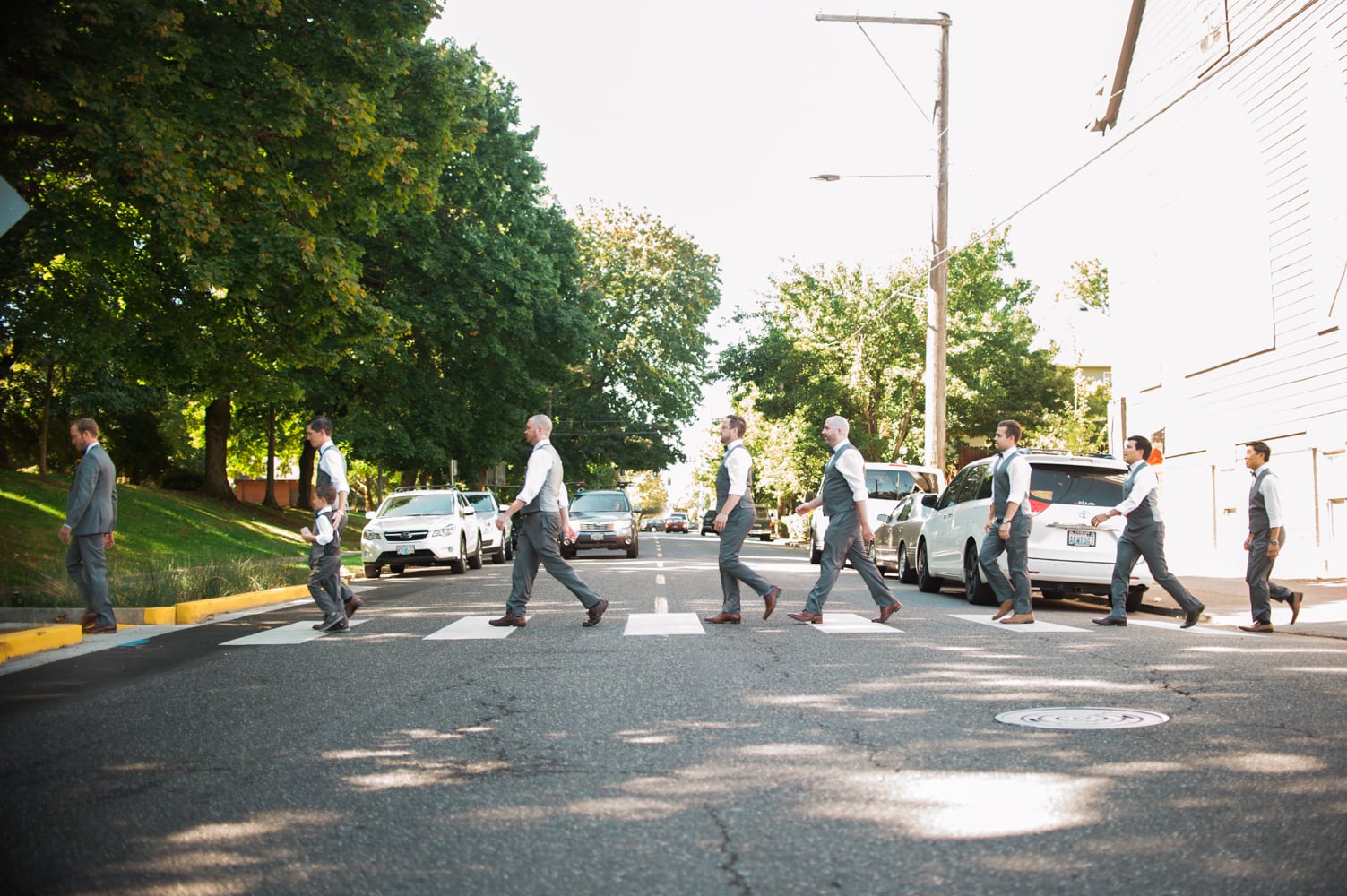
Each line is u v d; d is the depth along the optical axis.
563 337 35.91
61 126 14.99
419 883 3.57
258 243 16.86
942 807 4.29
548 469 10.79
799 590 15.95
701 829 4.09
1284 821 4.04
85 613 11.00
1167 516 23.88
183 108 15.70
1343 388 17.86
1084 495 13.57
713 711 6.32
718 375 41.34
